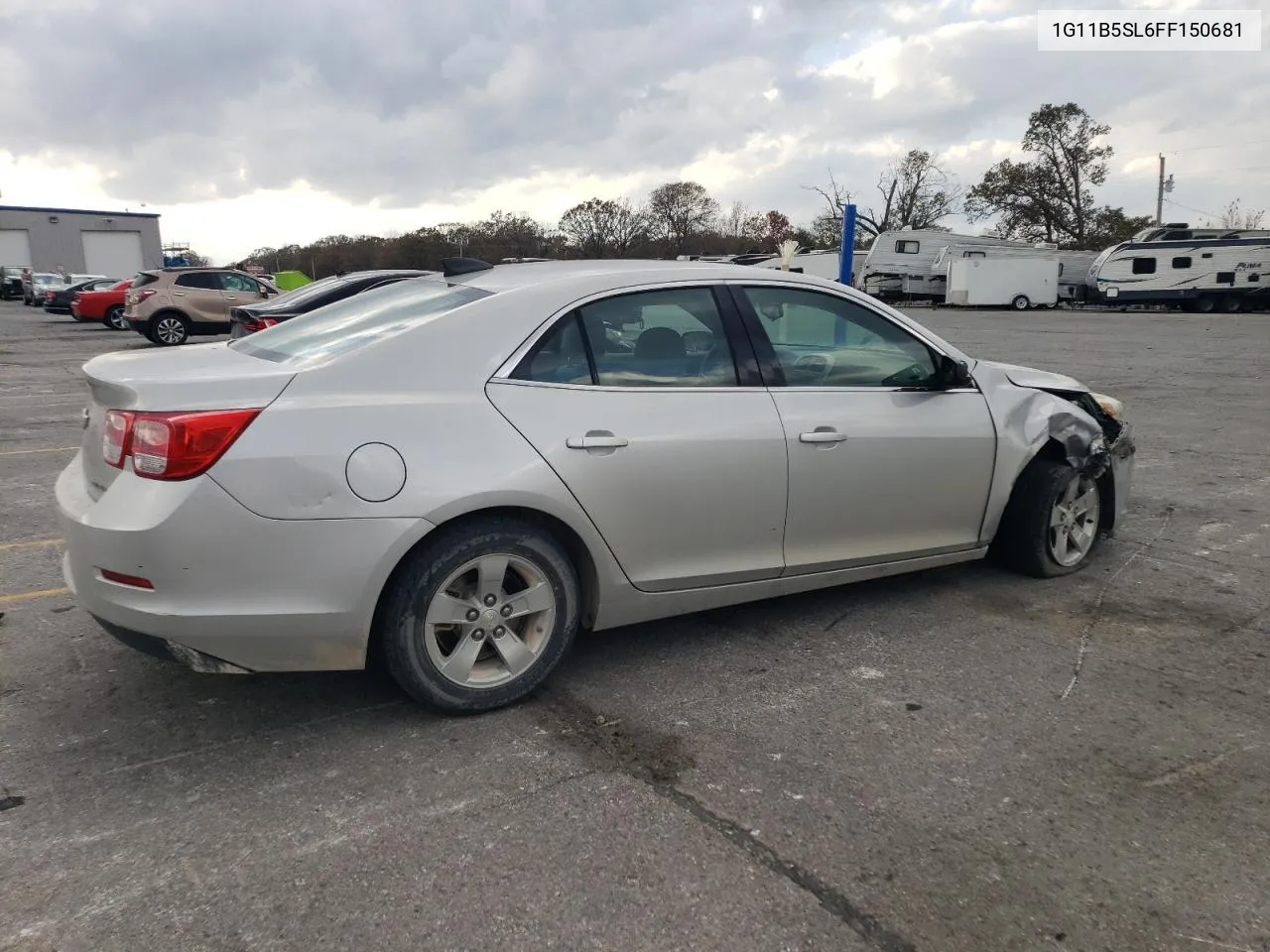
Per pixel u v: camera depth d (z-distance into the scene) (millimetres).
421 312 3451
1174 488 6953
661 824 2715
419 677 3191
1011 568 4918
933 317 33281
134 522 2818
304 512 2912
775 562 3871
